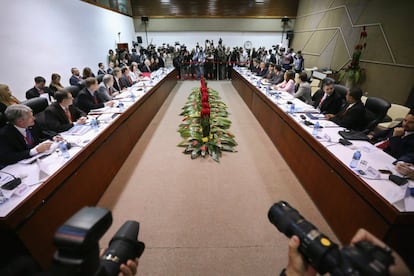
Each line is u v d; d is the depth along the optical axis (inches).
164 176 99.3
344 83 223.6
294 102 130.6
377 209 51.3
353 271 16.6
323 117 103.7
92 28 242.5
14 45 141.0
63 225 16.9
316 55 296.0
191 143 125.3
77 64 211.6
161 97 207.8
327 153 71.7
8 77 136.6
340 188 65.4
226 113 181.2
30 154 66.7
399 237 49.3
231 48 388.8
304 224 23.2
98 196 82.6
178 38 385.1
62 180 61.0
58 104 91.5
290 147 104.5
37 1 161.2
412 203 48.9
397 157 74.0
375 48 190.9
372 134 96.3
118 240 26.3
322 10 280.8
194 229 71.2
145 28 378.3
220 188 91.3
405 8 161.9
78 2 216.1
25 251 48.2
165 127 155.8
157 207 80.7
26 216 48.6
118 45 301.9
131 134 121.3
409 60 160.1
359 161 65.2
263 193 88.4
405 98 164.6
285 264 60.1
